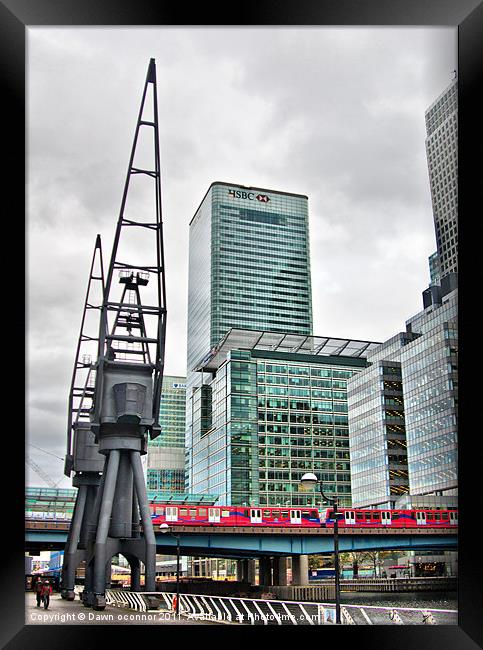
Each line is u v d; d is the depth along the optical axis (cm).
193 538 6331
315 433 16188
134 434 4612
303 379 16462
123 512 4562
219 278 19575
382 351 15088
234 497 15088
